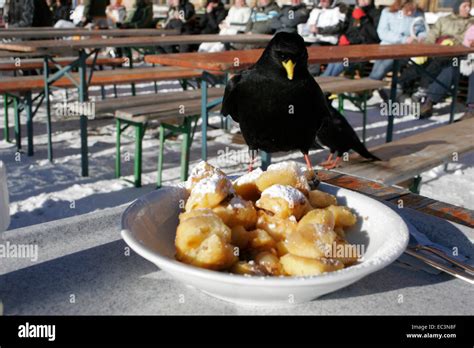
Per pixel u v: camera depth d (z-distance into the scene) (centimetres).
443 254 133
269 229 117
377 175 355
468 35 830
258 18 1065
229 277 95
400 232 118
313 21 1023
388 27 929
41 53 545
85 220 142
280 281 94
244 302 106
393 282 124
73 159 603
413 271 130
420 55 577
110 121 800
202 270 97
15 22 1113
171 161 603
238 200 118
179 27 1233
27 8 1091
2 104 883
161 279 121
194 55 491
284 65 237
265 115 250
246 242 113
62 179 530
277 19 1018
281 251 112
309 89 247
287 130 254
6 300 110
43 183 515
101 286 117
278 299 101
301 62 242
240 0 1147
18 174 541
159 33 948
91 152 633
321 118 260
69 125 770
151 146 660
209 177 118
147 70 785
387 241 116
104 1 1595
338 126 402
